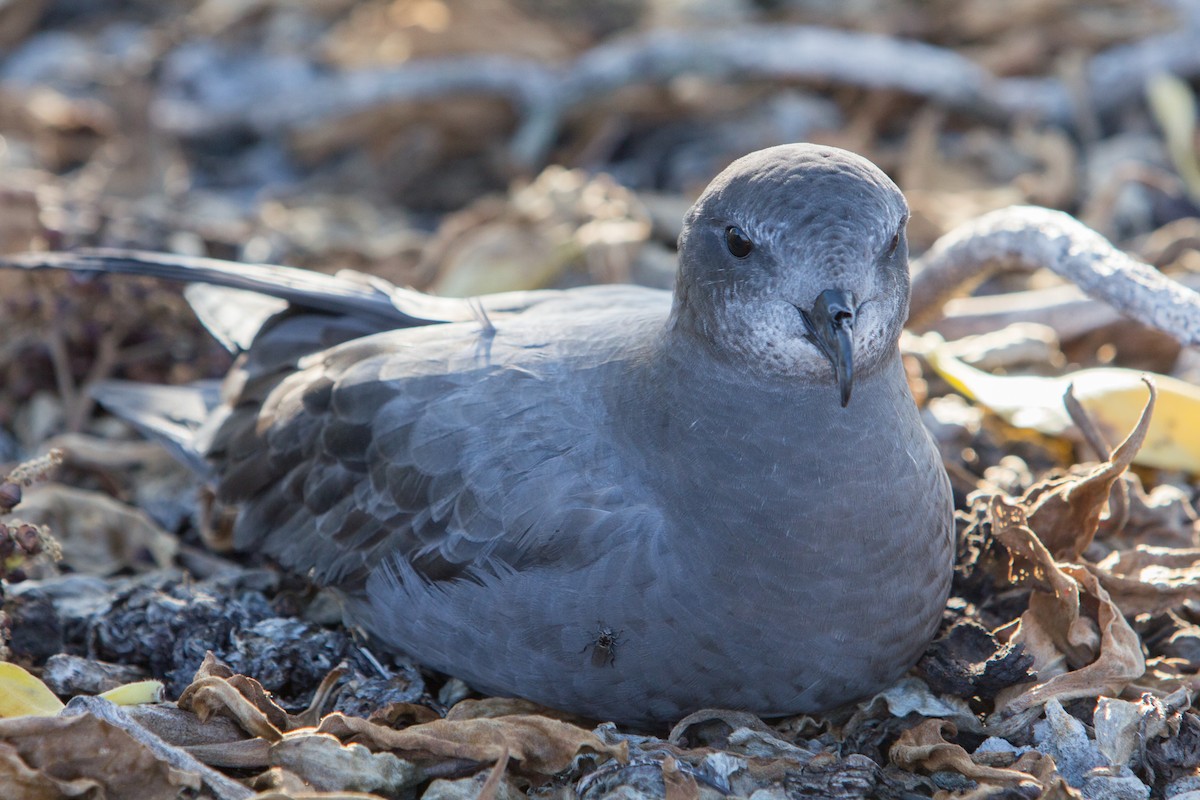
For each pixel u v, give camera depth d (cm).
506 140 1266
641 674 664
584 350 707
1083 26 1271
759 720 674
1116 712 654
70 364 973
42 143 1246
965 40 1314
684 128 1245
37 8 1418
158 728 635
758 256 623
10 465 918
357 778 622
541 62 1283
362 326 829
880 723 693
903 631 668
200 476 838
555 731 634
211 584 804
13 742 590
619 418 674
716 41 1236
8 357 969
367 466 734
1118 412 827
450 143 1261
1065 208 1128
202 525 851
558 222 1033
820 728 695
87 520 855
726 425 649
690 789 615
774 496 642
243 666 722
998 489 786
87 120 1261
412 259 1091
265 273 849
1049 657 697
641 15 1370
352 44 1327
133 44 1391
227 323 885
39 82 1333
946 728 671
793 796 624
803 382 641
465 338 744
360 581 737
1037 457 850
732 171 643
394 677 730
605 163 1227
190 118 1274
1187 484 840
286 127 1263
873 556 646
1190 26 1208
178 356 981
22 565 784
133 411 881
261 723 637
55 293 956
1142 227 1103
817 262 607
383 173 1241
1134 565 736
